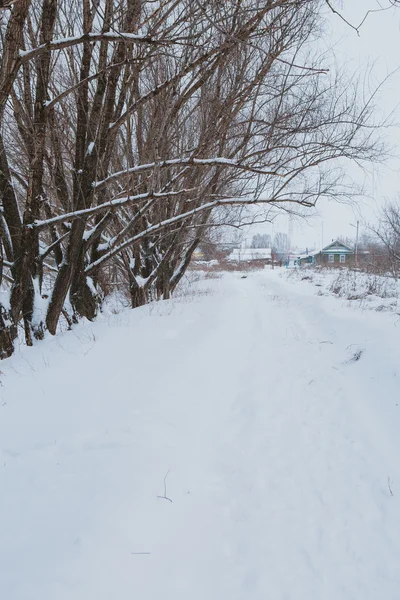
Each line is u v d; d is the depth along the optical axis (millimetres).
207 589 1983
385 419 3967
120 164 9602
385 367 5191
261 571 2152
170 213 10555
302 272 29297
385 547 2373
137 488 2592
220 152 8031
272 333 8273
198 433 3512
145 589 1895
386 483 2992
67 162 8781
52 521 2221
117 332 6613
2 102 5078
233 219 12172
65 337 6672
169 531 2309
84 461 2814
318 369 5695
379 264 22703
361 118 6547
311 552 2314
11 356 5914
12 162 8438
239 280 27797
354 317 8656
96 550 2039
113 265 12148
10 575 1833
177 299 11625
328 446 3510
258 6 5809
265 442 3555
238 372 5387
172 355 5398
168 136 8336
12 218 6379
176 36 5453
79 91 6500
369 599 2020
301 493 2850
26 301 6750
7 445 3016
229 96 6969
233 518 2541
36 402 3773
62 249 8430
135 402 3832
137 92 7871
